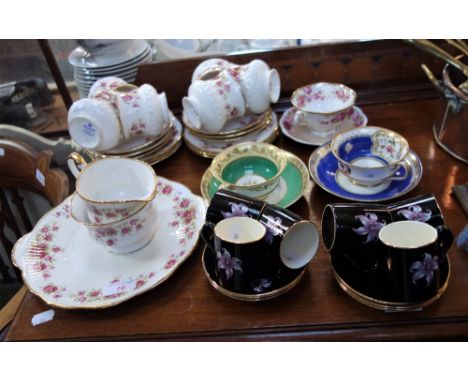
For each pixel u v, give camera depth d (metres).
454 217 0.62
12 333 0.54
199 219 0.65
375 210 0.52
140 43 0.94
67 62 0.97
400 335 0.50
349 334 0.50
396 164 0.63
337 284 0.55
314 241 0.52
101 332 0.53
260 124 0.80
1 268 1.09
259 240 0.49
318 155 0.73
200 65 0.82
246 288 0.52
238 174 0.70
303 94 0.82
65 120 1.02
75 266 0.61
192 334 0.52
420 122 0.81
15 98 0.98
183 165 0.80
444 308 0.51
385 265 0.50
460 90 0.66
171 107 0.91
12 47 0.91
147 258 0.61
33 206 1.06
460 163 0.71
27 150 0.84
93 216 0.57
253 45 0.95
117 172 0.64
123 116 0.74
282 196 0.68
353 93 0.78
